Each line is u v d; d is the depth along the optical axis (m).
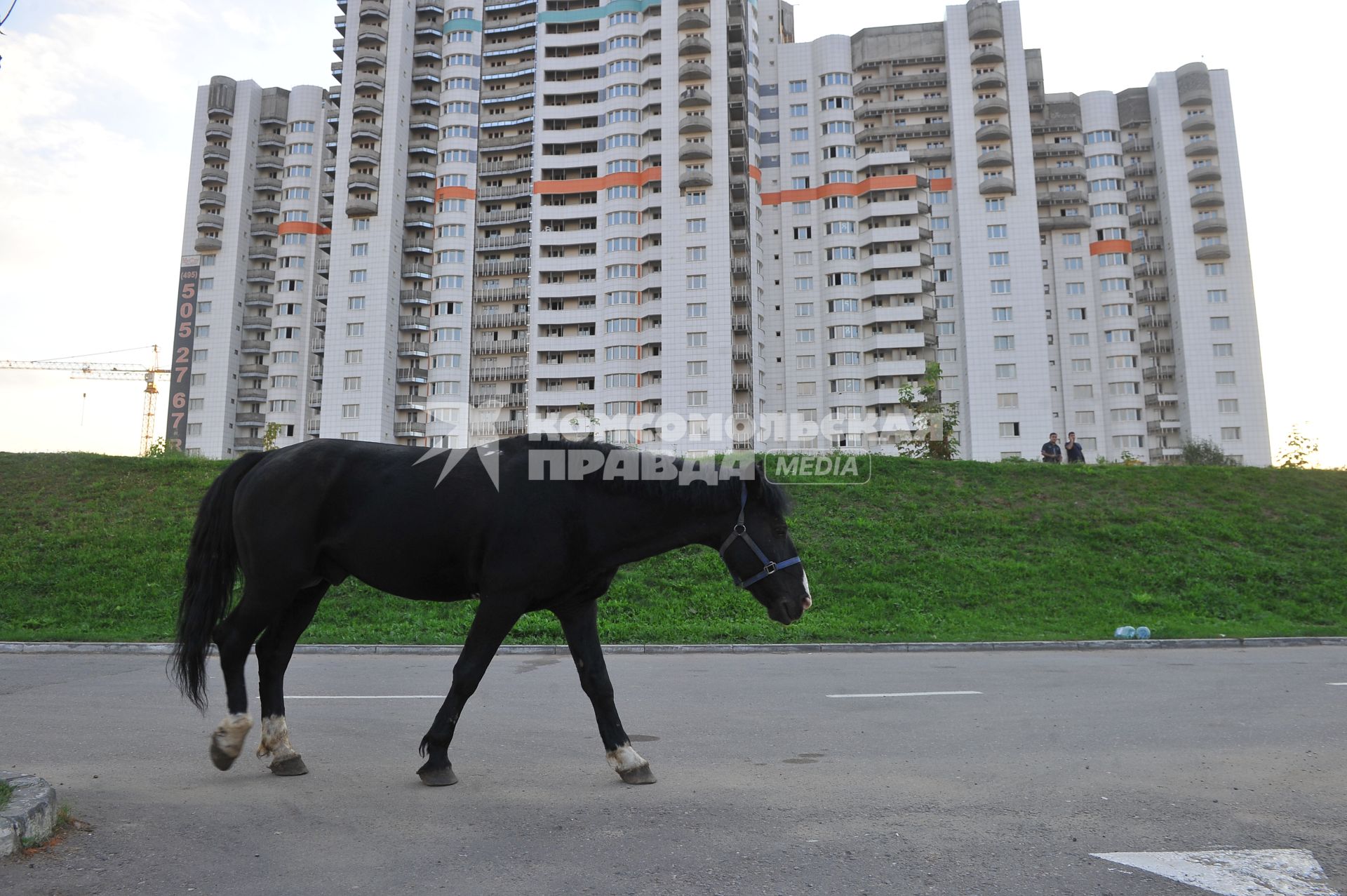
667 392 74.44
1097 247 83.25
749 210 78.06
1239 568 18.80
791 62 84.38
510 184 85.19
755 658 12.62
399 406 81.00
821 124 83.12
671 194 77.38
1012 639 14.37
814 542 20.08
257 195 88.00
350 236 81.12
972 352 76.88
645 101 79.88
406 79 84.50
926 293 78.38
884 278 79.12
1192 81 83.62
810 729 6.79
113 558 18.23
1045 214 84.50
